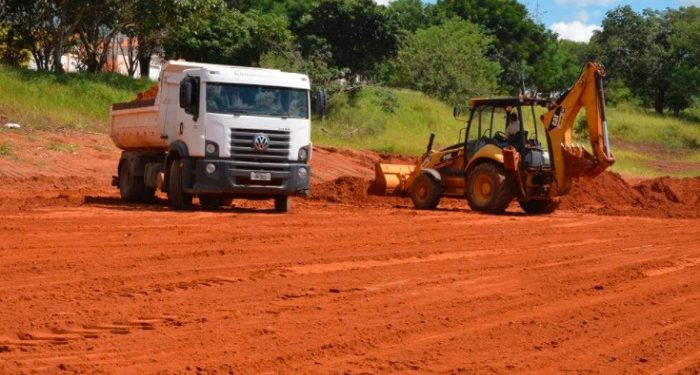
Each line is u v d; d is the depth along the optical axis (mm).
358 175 31078
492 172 21844
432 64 62938
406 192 24547
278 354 7430
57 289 9812
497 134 22422
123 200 21594
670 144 68500
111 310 8852
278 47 47000
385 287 10711
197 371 6844
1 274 10594
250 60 46906
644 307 10062
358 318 8945
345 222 17875
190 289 10086
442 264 12719
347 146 38719
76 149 27609
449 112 54531
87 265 11383
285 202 19875
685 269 13062
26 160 25516
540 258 13727
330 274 11461
